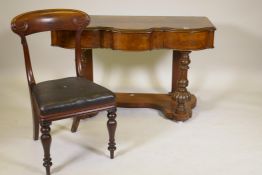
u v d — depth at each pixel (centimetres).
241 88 331
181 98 261
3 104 297
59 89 209
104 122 268
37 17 217
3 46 346
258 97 313
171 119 271
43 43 343
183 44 240
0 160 217
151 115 280
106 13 331
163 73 345
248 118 273
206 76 344
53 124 264
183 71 257
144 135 247
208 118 273
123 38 235
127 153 225
